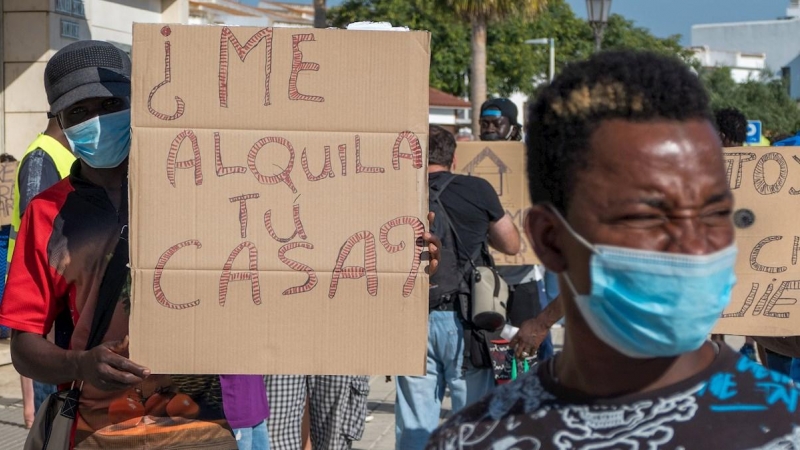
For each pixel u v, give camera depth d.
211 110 2.74
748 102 42.16
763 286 3.82
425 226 2.75
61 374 2.86
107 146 2.94
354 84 2.74
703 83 1.60
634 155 1.53
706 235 1.53
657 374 1.61
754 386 1.55
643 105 1.54
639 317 1.53
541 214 1.68
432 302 4.64
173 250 2.74
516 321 5.58
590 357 1.64
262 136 2.75
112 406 2.97
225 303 2.74
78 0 10.22
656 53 1.62
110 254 2.94
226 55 2.74
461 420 1.75
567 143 1.60
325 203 2.75
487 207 4.69
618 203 1.54
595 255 1.56
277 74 2.74
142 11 11.41
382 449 6.23
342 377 4.84
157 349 2.74
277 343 2.74
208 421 3.04
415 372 2.74
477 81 17.97
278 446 4.66
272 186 2.75
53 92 2.95
